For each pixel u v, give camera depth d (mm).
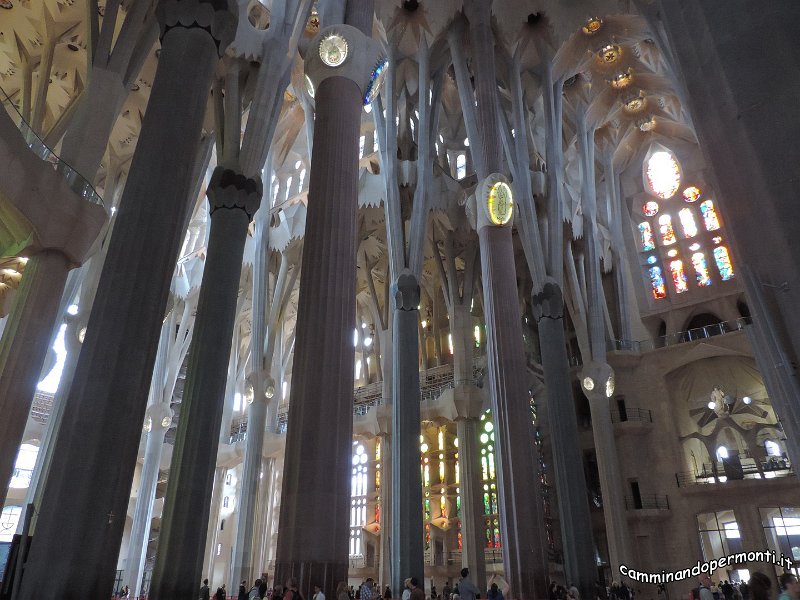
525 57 21500
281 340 33500
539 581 12516
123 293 7816
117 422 7273
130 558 23688
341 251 9758
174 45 9500
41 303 10141
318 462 8398
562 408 17328
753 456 21906
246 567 20484
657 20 17828
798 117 3230
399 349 16969
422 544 14789
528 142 22188
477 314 28672
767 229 3221
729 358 23688
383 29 20766
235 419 34812
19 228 10289
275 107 14852
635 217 28875
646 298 26906
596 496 24688
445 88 26266
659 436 23656
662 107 27453
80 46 18250
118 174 22062
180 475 11133
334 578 7832
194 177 18141
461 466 22281
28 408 9734
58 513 6648
